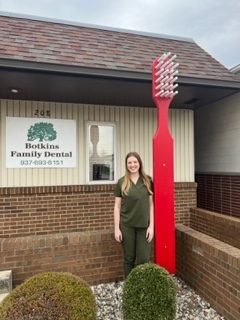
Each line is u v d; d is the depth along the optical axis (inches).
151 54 244.2
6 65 176.9
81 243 170.2
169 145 170.9
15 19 233.9
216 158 314.3
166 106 172.6
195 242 163.0
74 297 104.8
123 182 155.4
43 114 250.8
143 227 153.6
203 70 238.7
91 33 248.8
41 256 162.9
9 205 237.6
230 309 132.6
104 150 267.9
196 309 144.1
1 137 240.1
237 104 280.4
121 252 177.9
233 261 131.3
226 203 299.0
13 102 243.4
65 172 256.1
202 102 273.4
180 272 179.2
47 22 243.3
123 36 259.3
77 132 260.4
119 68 204.1
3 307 102.9
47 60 191.0
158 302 115.1
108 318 136.7
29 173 246.2
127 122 274.1
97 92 228.1
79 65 191.0
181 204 283.3
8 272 154.4
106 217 261.7
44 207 246.2
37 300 102.5
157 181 167.0
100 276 173.9
